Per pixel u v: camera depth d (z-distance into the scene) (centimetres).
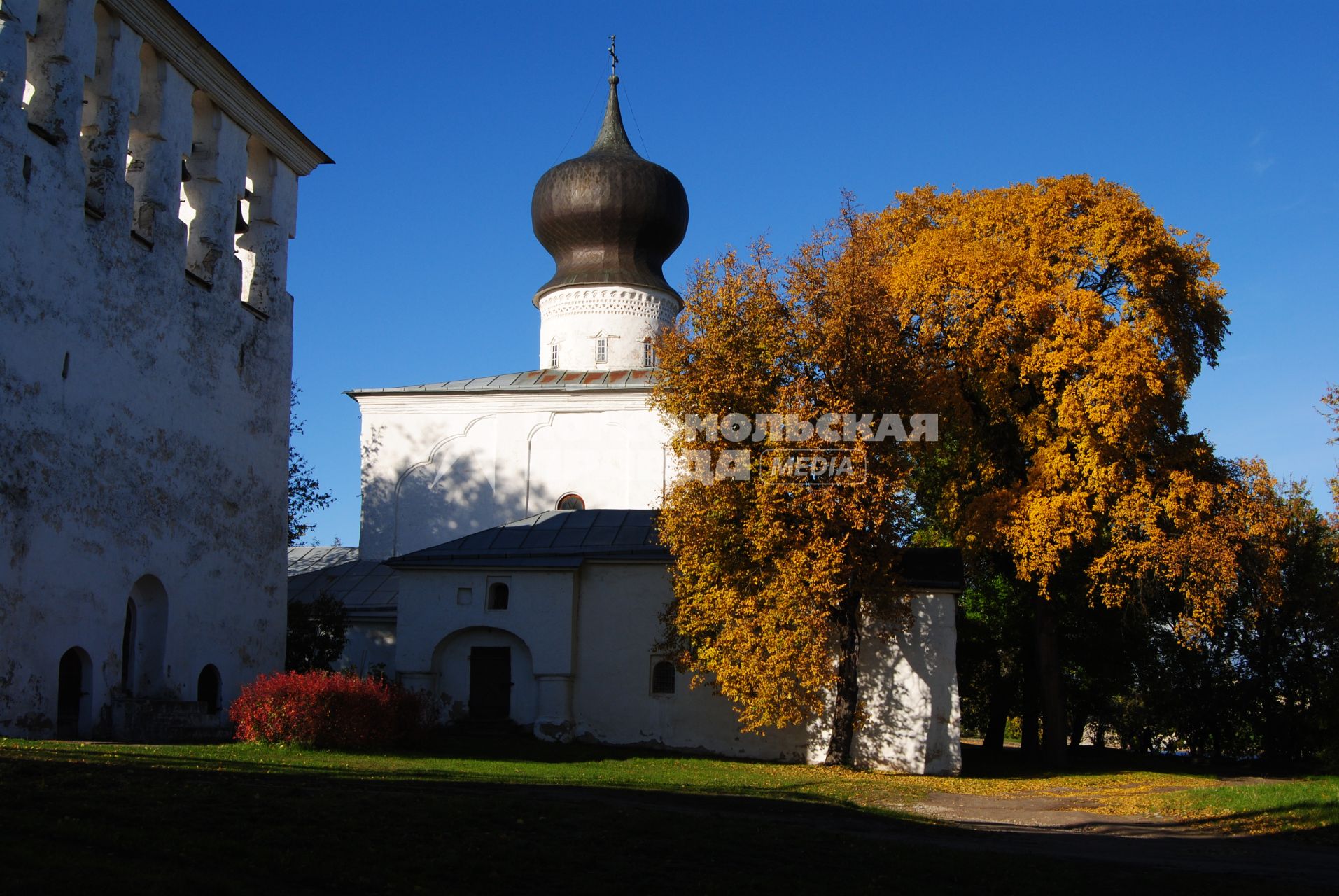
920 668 2859
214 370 2859
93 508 2369
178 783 1458
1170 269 3081
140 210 2648
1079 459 2994
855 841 1518
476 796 1611
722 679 2602
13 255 2167
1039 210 3164
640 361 4534
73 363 2323
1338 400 2723
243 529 2958
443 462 4225
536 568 3052
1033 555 2941
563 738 2988
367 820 1334
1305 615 4009
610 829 1431
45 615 2211
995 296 3067
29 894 916
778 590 2538
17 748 1711
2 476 2117
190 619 2703
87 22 2417
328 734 2258
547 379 4362
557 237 4653
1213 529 2977
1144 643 3841
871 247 2903
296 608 3431
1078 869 1450
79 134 2380
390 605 3694
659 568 3073
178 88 2756
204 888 998
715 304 2656
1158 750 4741
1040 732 4912
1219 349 3278
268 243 3189
